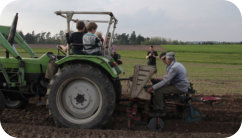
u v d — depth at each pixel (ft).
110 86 14.56
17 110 18.99
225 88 28.60
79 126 14.79
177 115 17.20
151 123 14.97
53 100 14.89
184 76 15.40
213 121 17.11
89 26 15.12
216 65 57.31
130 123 16.21
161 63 59.41
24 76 17.44
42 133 13.78
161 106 15.23
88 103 15.06
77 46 15.24
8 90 17.39
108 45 16.62
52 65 16.07
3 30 18.72
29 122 16.42
